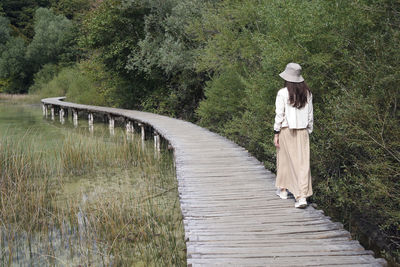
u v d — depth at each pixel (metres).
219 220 3.85
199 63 12.34
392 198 3.94
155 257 4.33
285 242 3.30
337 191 4.91
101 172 8.63
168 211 5.81
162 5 15.63
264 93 6.68
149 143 12.80
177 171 5.96
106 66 19.36
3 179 7.17
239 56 10.70
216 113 11.83
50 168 8.81
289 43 5.58
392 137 3.90
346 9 4.63
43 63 45.12
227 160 6.79
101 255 4.40
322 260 2.95
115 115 17.08
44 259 4.35
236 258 3.02
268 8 6.50
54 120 20.95
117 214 5.45
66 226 5.32
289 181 4.13
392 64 4.00
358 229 4.84
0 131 15.43
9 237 4.85
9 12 56.53
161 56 14.99
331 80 5.14
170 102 17.22
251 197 4.57
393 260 4.09
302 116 3.89
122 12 16.95
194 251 3.15
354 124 4.18
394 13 4.08
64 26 44.75
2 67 45.09
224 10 10.96
